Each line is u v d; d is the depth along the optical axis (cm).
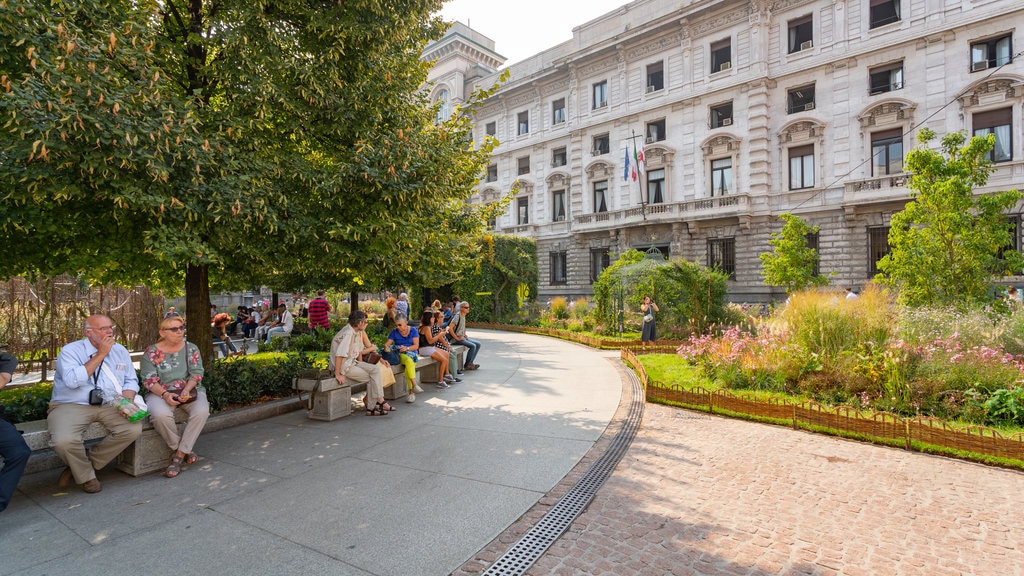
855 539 343
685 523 369
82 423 421
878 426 555
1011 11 1984
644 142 3075
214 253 539
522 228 3753
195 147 525
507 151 3881
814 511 388
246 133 624
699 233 2845
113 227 576
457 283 2469
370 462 500
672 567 309
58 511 390
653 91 3053
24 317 1093
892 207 2247
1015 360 721
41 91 423
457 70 4159
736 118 2695
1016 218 1972
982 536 345
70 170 465
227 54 628
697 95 2817
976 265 1065
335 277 1470
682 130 2917
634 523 369
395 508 393
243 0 635
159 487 440
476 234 1104
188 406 490
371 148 636
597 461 500
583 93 3406
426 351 885
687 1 2908
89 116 429
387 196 631
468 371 1076
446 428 626
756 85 2603
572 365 1161
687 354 1006
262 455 524
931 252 1113
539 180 3697
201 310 746
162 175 478
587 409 725
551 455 520
